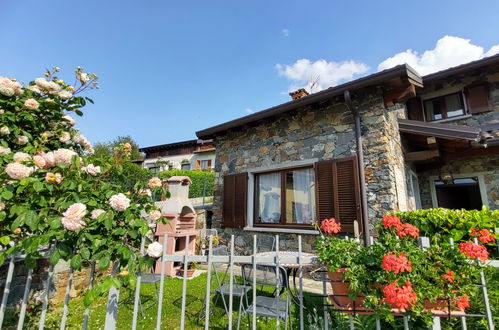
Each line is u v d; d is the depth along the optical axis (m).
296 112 5.25
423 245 1.74
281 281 3.11
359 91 4.40
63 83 2.34
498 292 2.00
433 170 6.48
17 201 1.52
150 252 1.56
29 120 2.13
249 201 5.70
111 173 1.94
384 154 4.11
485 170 5.78
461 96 6.71
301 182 5.10
